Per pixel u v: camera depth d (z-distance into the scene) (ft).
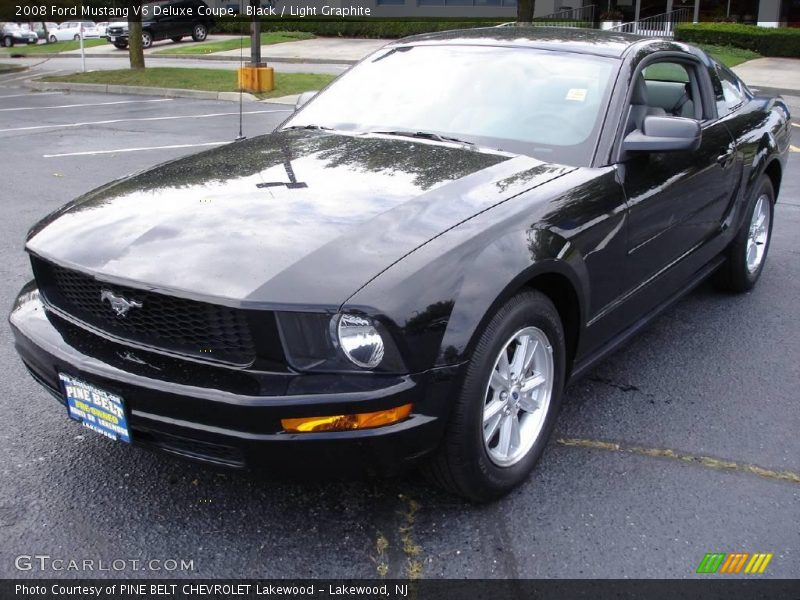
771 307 17.01
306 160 11.24
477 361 8.71
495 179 10.34
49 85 60.23
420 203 9.53
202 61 82.79
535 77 12.69
